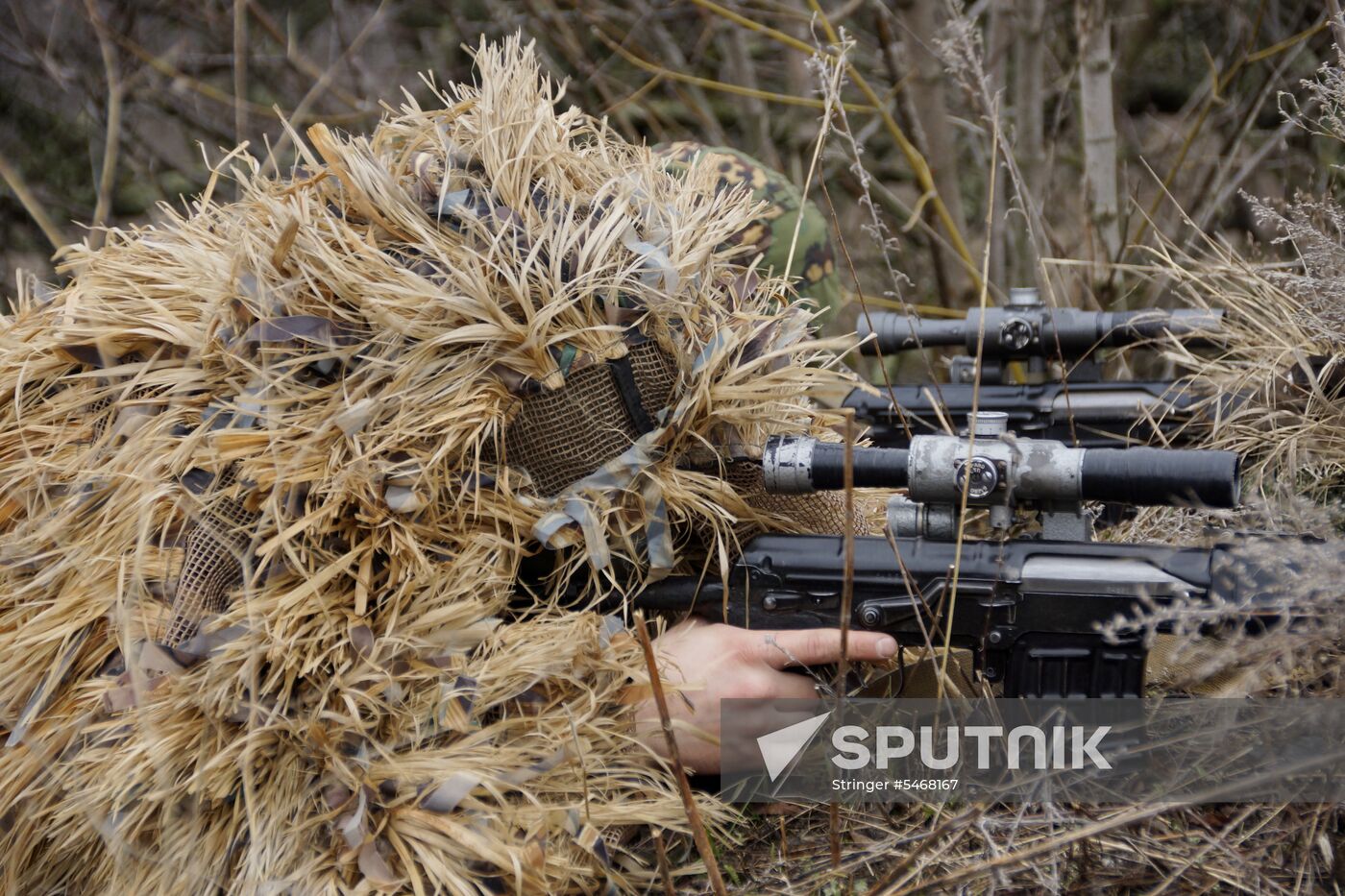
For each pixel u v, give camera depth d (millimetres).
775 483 1379
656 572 1423
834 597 1391
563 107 4320
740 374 1414
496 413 1327
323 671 1300
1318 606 1226
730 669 1387
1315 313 1847
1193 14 4441
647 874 1379
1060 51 4113
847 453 1280
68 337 1458
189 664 1293
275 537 1298
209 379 1387
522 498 1367
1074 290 2982
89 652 1379
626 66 4598
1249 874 1238
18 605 1402
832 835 1313
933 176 3297
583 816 1299
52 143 3883
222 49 4211
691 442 1436
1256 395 1874
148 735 1270
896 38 3719
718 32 4258
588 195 1466
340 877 1255
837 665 1416
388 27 4496
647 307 1397
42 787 1354
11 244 3730
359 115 3848
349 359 1357
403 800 1265
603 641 1372
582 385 1368
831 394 1770
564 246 1358
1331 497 1772
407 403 1326
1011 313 2051
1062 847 1259
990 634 1336
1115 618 1235
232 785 1277
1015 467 1293
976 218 4184
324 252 1330
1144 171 3998
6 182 3664
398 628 1313
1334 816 1302
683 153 2273
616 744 1382
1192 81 4457
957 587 1340
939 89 3230
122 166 3920
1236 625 1254
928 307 3289
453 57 4508
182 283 1464
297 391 1346
